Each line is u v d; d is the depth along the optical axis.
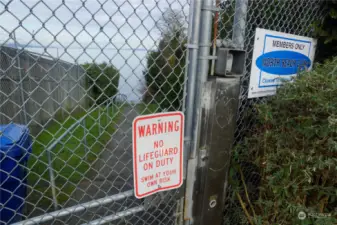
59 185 2.56
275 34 1.82
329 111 1.41
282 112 1.65
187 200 1.46
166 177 1.32
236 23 1.60
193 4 1.29
